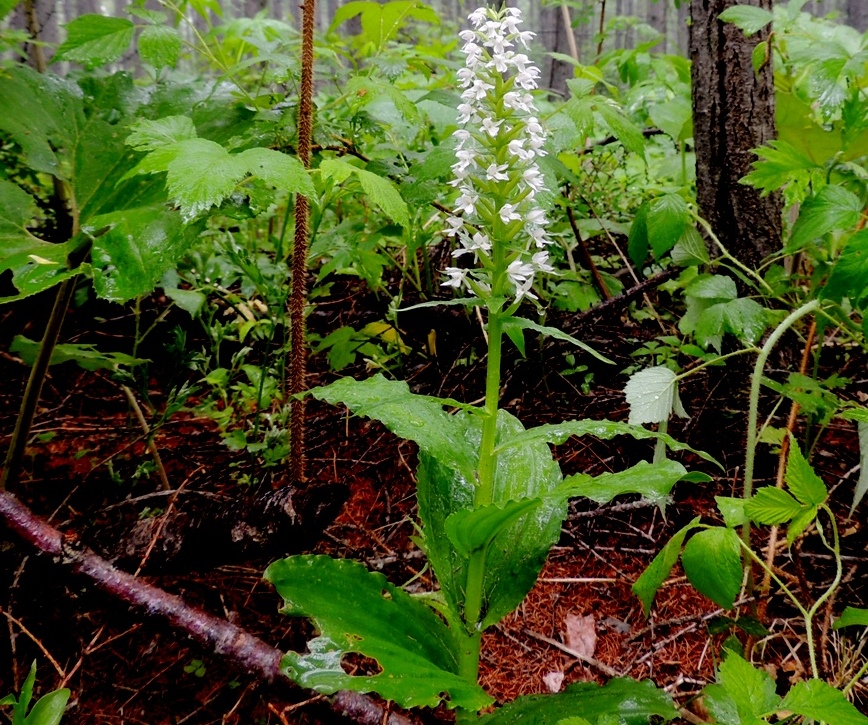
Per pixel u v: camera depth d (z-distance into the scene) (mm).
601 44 5234
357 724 1640
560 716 1575
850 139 2482
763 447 2957
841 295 1975
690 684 2148
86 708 2020
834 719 1101
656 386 2355
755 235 3137
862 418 1605
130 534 2074
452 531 1639
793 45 3857
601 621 2461
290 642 2230
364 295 4188
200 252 3422
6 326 3750
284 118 2580
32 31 3471
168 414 2738
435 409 1860
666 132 3951
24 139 2305
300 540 2178
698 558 1584
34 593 2049
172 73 3900
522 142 1590
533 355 3486
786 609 2381
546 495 1518
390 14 2910
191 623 1687
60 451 3156
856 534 2588
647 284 3547
